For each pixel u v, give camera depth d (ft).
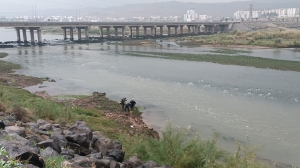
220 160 42.37
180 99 113.80
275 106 104.32
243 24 619.67
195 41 378.53
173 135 44.55
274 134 77.46
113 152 36.76
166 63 206.18
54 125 46.70
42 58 228.43
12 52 263.70
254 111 98.22
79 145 36.70
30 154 24.03
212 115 93.81
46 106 69.00
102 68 186.60
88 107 99.30
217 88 132.05
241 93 123.03
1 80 137.28
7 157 22.52
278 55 242.37
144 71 175.22
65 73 169.37
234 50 282.15
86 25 389.19
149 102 109.81
